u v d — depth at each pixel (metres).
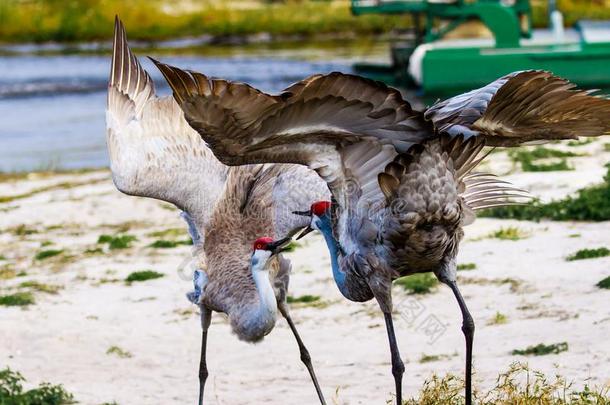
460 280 15.23
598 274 14.49
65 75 52.34
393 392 11.13
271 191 10.48
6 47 63.75
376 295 8.63
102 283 17.56
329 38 64.38
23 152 34.50
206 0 71.81
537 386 9.72
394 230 8.27
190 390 12.12
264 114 7.65
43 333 14.88
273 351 13.38
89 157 33.22
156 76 49.97
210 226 10.66
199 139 10.88
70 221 23.09
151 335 14.59
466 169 8.77
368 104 7.74
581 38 43.59
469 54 39.38
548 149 25.09
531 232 17.61
